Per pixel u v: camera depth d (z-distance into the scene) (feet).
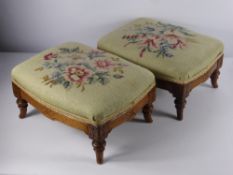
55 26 6.45
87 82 4.56
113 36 5.62
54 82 4.60
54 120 4.82
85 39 6.57
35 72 4.80
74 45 5.38
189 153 4.84
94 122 4.27
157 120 5.35
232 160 4.74
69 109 4.40
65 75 4.68
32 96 4.77
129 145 4.96
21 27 6.49
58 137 5.07
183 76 4.93
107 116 4.31
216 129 5.20
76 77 4.64
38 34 6.55
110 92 4.44
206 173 4.58
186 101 5.42
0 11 6.32
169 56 5.11
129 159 4.76
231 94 5.83
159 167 4.66
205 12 6.18
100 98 4.35
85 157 4.79
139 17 6.25
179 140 5.03
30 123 5.29
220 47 5.49
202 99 5.73
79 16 6.33
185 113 5.47
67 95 4.43
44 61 4.98
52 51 5.21
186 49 5.24
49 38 6.59
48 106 4.61
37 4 6.24
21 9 6.30
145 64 5.16
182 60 5.05
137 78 4.70
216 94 5.83
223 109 5.54
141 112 5.48
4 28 6.51
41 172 4.58
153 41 5.40
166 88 5.16
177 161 4.74
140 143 4.99
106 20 6.36
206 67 5.23
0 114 5.43
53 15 6.34
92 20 6.36
